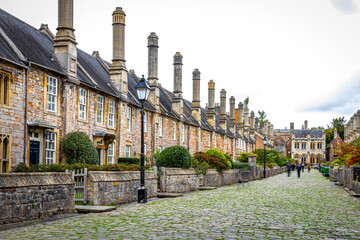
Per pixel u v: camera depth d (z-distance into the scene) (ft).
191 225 33.19
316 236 28.89
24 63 60.54
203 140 166.71
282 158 297.53
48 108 67.46
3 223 32.22
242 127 251.19
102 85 87.20
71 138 69.15
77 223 34.01
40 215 36.73
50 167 54.34
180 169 77.20
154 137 114.21
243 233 29.48
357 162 89.81
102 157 84.99
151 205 50.83
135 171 59.06
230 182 113.29
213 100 183.83
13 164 57.57
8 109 56.85
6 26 66.33
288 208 48.19
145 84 56.39
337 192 78.74
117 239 26.63
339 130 466.70
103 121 86.12
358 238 28.32
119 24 94.84
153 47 117.19
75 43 74.33
